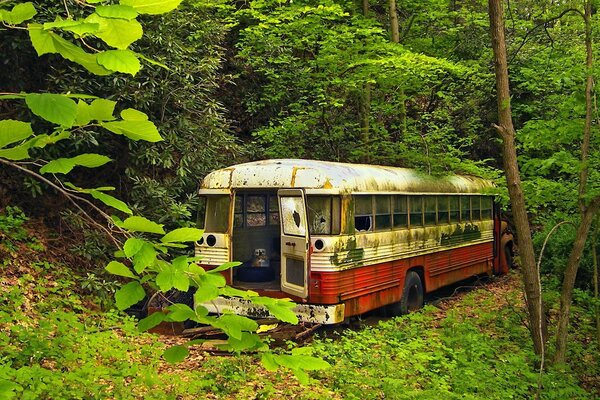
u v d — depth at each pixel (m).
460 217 13.59
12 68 9.98
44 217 10.62
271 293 8.98
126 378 6.73
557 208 9.56
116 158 11.12
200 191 9.55
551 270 13.95
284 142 14.40
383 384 6.92
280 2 13.95
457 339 8.97
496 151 20.59
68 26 1.55
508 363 8.27
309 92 14.80
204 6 12.72
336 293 8.72
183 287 1.99
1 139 1.64
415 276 11.42
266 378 7.11
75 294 9.41
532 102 16.67
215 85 12.30
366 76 13.85
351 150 15.13
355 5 17.41
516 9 16.86
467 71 15.93
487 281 15.44
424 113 16.44
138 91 10.42
